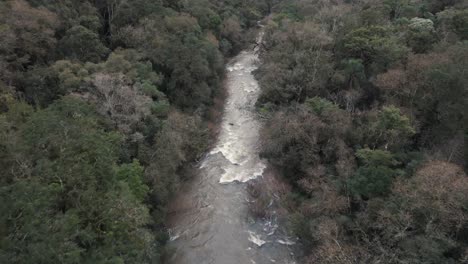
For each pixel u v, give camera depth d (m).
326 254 27.56
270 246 34.69
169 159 37.62
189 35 55.91
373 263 26.42
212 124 53.47
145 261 28.55
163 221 36.84
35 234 18.97
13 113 29.42
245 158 46.84
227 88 63.66
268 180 42.03
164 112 43.69
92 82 39.47
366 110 41.47
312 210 33.34
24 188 20.44
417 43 45.22
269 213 38.25
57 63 41.97
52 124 24.94
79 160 23.17
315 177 36.50
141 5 56.72
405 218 26.09
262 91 56.28
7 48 39.22
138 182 31.61
